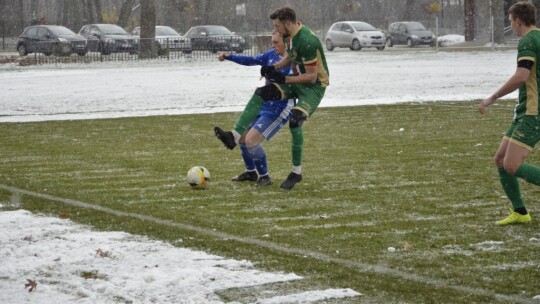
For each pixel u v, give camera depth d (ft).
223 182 82.43
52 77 246.47
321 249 56.49
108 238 59.41
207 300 45.37
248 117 78.43
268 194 76.28
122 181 83.56
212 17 643.04
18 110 155.53
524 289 47.44
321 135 116.67
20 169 91.61
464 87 192.34
